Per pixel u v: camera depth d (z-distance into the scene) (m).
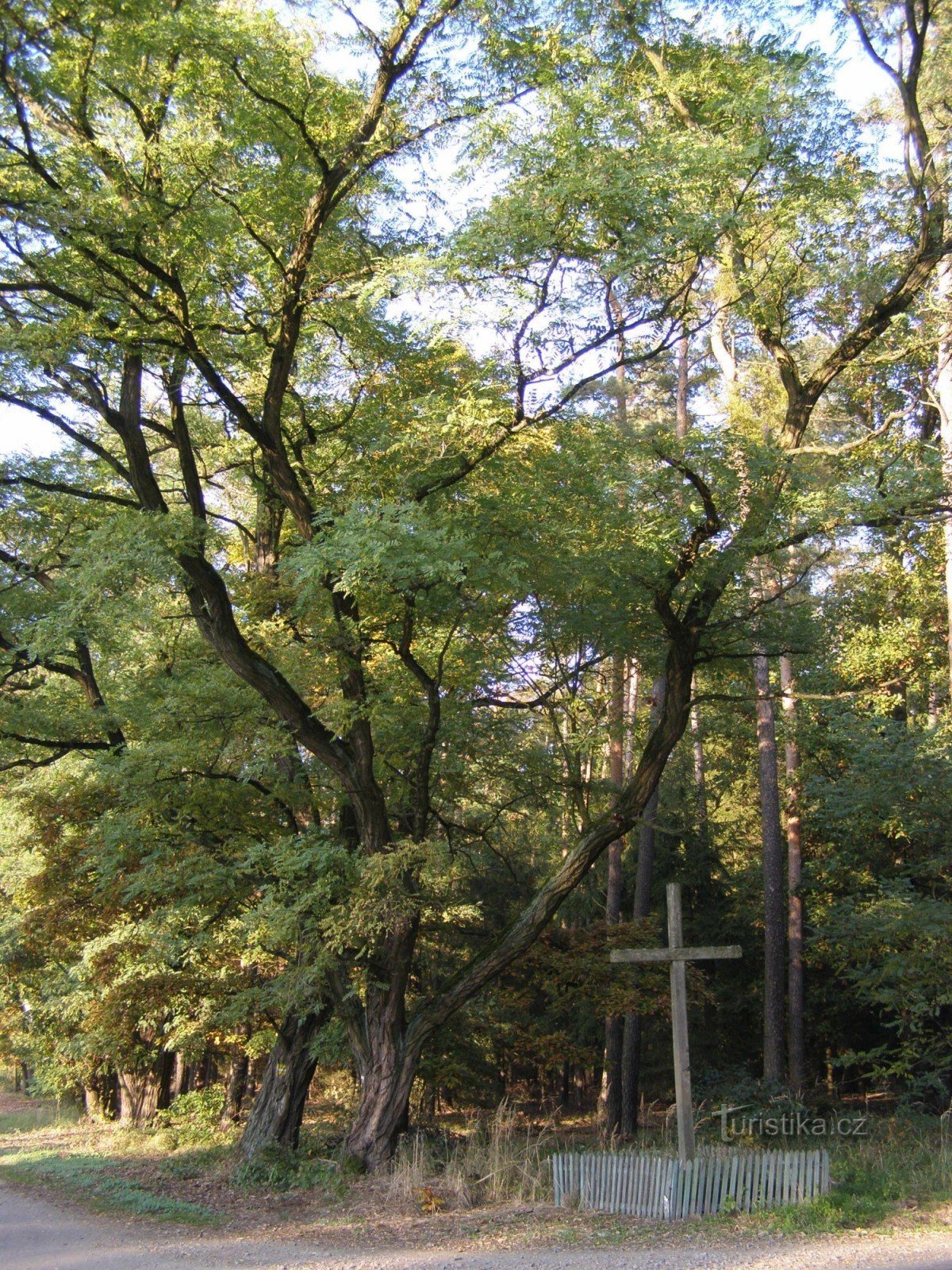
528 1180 11.24
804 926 22.91
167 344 12.12
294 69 11.80
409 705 14.49
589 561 12.70
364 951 12.27
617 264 10.27
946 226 13.18
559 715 17.06
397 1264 8.32
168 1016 20.16
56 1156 17.80
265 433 13.24
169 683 14.35
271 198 12.54
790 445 13.03
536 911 13.09
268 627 14.18
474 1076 18.73
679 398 23.27
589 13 12.12
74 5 10.06
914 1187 10.06
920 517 11.52
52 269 11.62
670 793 26.34
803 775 23.00
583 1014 23.03
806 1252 7.88
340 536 10.41
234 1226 10.49
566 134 9.95
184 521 11.70
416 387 14.02
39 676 16.23
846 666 21.61
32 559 15.19
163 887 13.26
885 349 15.19
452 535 11.31
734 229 10.95
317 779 14.89
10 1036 30.33
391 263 11.20
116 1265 8.59
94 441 15.49
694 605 12.77
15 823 19.66
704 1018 25.42
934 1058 15.84
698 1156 9.96
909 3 11.86
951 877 15.15
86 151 11.07
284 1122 14.11
